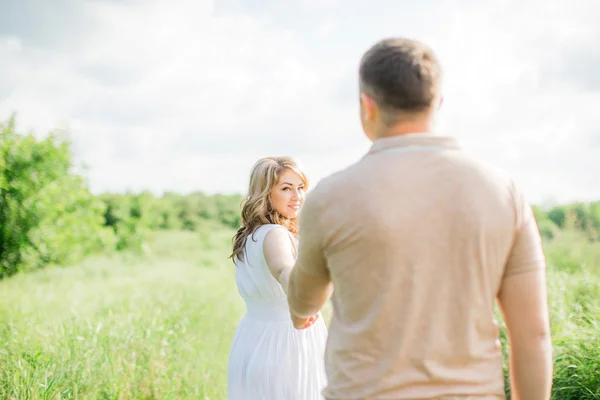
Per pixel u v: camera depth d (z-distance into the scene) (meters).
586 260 6.70
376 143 1.40
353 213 1.33
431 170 1.33
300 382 2.55
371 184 1.33
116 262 12.75
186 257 14.23
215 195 20.45
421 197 1.31
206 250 15.51
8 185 10.82
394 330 1.31
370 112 1.44
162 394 3.83
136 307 5.87
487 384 1.32
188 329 5.46
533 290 1.33
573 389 3.16
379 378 1.31
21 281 9.61
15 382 3.39
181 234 17.23
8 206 10.89
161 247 15.60
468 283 1.30
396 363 1.30
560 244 8.61
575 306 4.03
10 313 5.38
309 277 1.46
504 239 1.31
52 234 11.35
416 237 1.30
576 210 11.28
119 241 14.77
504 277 1.35
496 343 1.37
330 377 1.41
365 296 1.33
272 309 2.58
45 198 11.22
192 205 19.66
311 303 1.53
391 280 1.30
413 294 1.29
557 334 3.59
